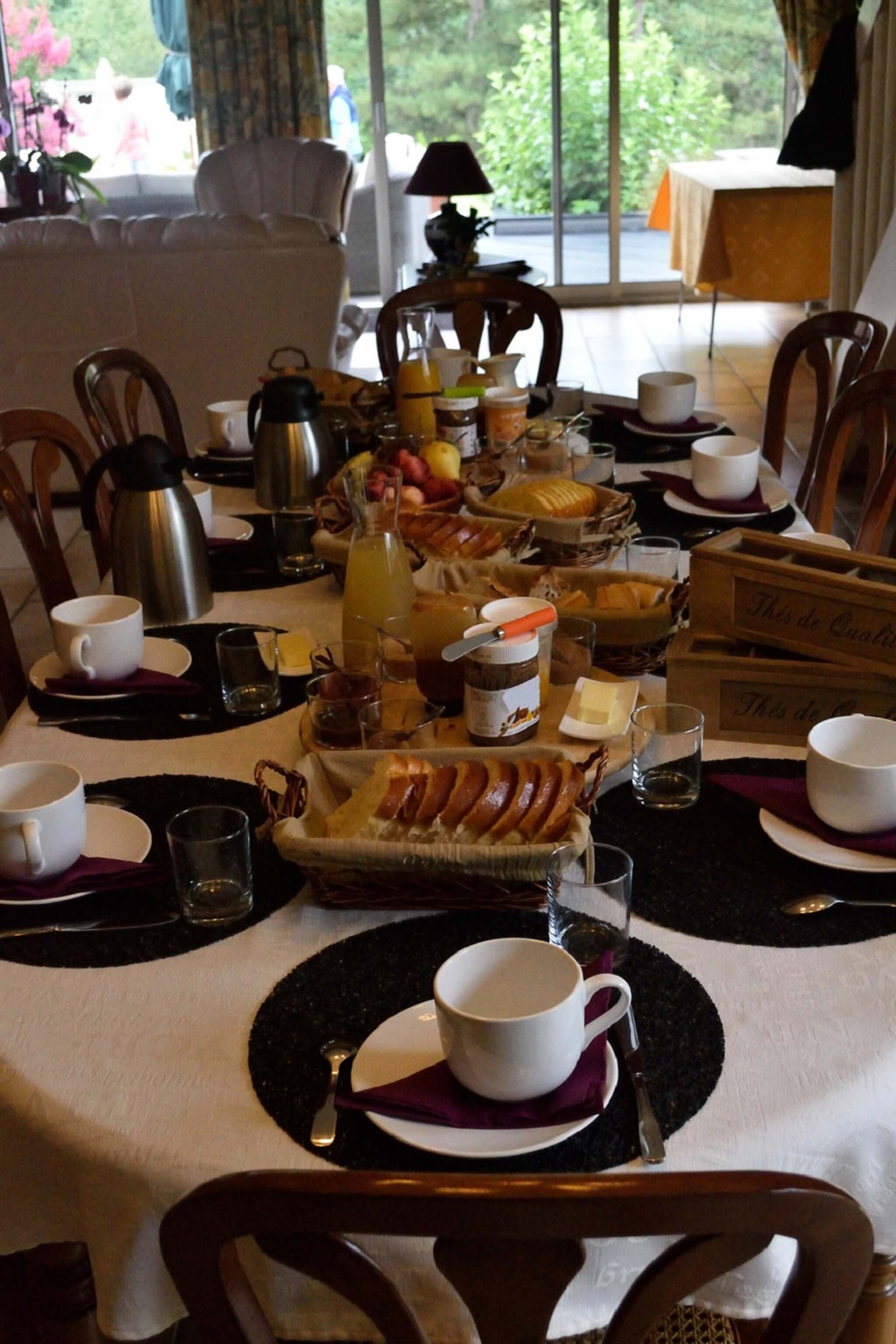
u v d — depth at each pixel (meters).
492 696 1.32
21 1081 0.98
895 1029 1.00
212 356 4.60
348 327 5.35
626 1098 0.94
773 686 1.41
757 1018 1.01
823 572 1.39
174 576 1.79
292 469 2.21
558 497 1.90
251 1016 1.04
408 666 1.51
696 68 7.31
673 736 1.31
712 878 1.20
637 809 1.31
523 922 1.14
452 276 5.59
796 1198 0.65
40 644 3.58
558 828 1.14
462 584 1.72
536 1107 0.90
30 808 1.21
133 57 7.39
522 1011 0.95
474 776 1.18
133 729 1.51
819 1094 0.94
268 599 1.89
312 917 1.16
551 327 3.29
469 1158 0.88
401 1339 0.71
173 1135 0.92
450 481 2.04
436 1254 0.69
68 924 1.16
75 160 7.34
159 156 7.62
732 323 7.25
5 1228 1.02
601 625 1.53
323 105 7.32
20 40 7.34
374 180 7.59
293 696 1.58
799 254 6.14
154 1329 0.96
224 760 1.44
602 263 7.79
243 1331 0.73
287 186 6.81
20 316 4.48
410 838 1.16
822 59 5.31
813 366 2.72
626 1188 0.64
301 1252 0.69
